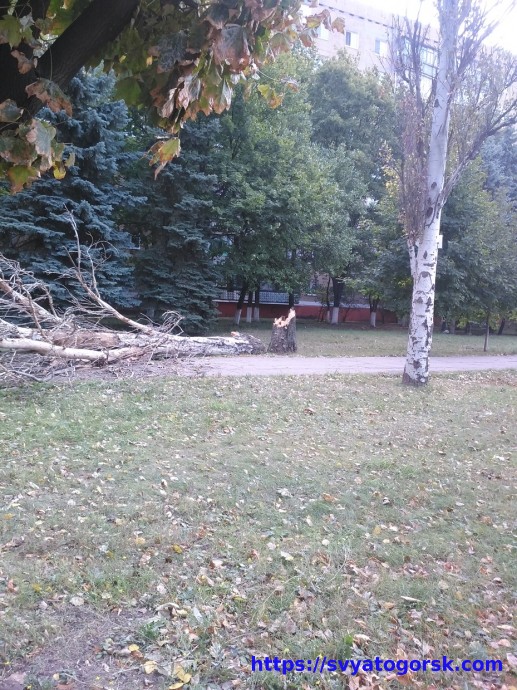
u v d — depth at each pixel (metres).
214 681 2.80
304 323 33.28
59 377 10.10
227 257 22.88
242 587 3.69
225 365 12.89
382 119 30.27
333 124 29.70
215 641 3.09
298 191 21.36
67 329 11.23
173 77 2.67
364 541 4.50
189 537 4.36
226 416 8.14
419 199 11.26
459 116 11.12
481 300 20.08
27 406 7.98
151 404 8.46
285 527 4.68
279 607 3.46
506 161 33.00
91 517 4.59
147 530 4.42
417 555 4.34
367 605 3.55
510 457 7.12
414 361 11.62
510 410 9.84
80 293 15.85
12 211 15.95
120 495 5.10
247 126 21.59
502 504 5.54
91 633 3.12
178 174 19.52
